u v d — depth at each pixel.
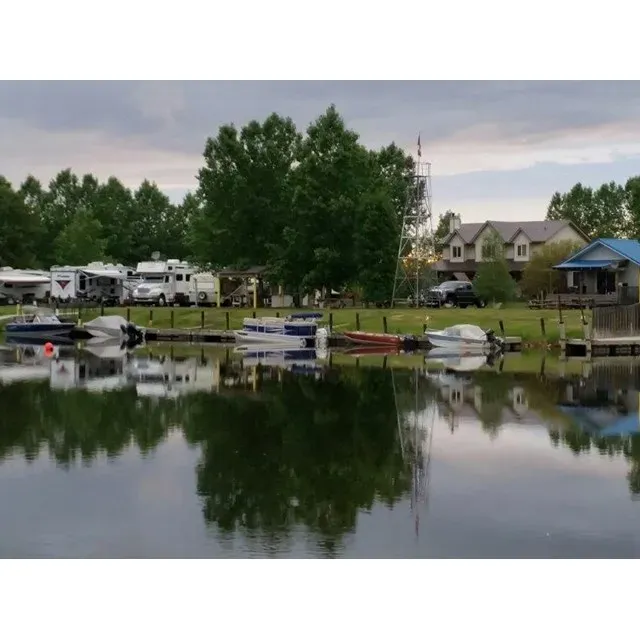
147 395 35.91
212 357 53.00
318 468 23.38
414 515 19.09
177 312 75.38
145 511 19.42
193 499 20.36
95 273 86.62
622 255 71.06
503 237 95.94
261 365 47.81
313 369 45.50
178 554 16.72
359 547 17.12
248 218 83.94
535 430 28.33
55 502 20.09
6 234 121.94
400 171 95.38
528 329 59.94
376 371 44.44
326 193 76.81
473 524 18.50
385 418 30.53
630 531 18.02
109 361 50.34
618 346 53.25
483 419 30.36
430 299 75.81
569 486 21.36
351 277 76.81
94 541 17.45
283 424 29.44
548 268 80.75
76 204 166.25
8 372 44.22
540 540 17.48
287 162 84.56
